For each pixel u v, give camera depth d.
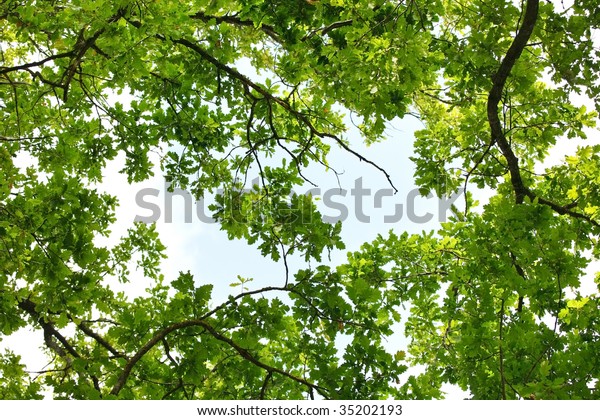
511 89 5.90
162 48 6.29
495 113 5.26
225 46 5.77
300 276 5.14
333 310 5.01
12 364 6.24
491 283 4.95
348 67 4.86
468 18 5.35
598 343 4.39
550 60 5.09
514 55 4.79
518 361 4.86
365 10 4.83
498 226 4.88
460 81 5.66
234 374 5.34
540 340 4.69
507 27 5.02
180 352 5.21
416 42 4.54
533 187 6.44
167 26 5.04
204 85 6.57
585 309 4.77
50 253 4.83
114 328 4.79
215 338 5.00
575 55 4.94
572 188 5.71
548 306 4.91
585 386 4.18
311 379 4.71
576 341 4.64
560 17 4.89
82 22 4.70
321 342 4.99
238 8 5.86
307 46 5.58
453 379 5.73
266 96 6.32
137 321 4.82
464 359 5.15
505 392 4.73
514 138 6.48
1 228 4.78
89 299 5.17
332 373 4.56
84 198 5.12
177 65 6.53
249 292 5.15
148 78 6.95
